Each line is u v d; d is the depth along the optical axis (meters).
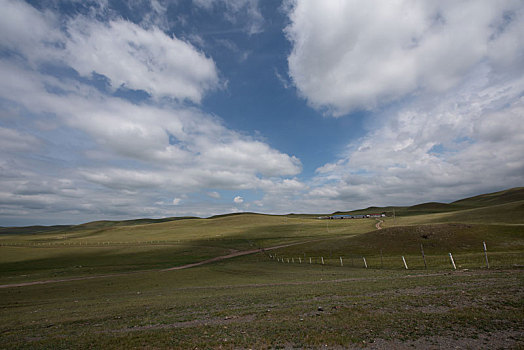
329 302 17.28
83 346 11.79
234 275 45.59
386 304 15.31
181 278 45.69
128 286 40.41
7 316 22.47
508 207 112.06
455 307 13.73
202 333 12.48
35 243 148.12
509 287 17.11
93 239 162.25
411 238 67.75
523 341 9.45
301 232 133.38
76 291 38.84
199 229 181.50
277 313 15.24
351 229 129.00
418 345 9.71
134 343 11.61
